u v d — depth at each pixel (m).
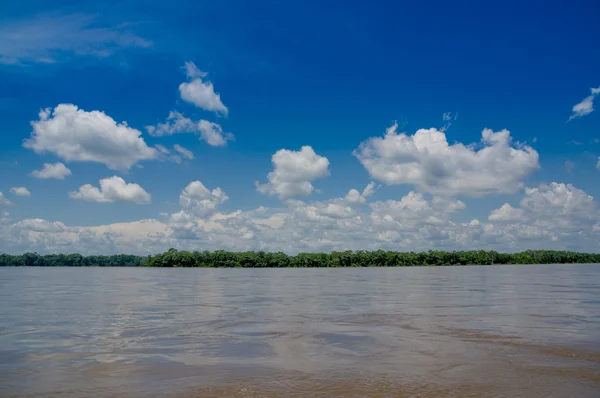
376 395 13.16
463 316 30.09
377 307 36.22
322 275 129.00
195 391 13.66
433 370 15.88
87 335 23.41
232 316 30.81
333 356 18.19
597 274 117.50
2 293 54.69
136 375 15.45
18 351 19.44
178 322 27.97
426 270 178.50
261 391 13.59
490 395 13.12
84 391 13.74
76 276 121.88
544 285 66.88
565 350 19.06
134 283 81.19
